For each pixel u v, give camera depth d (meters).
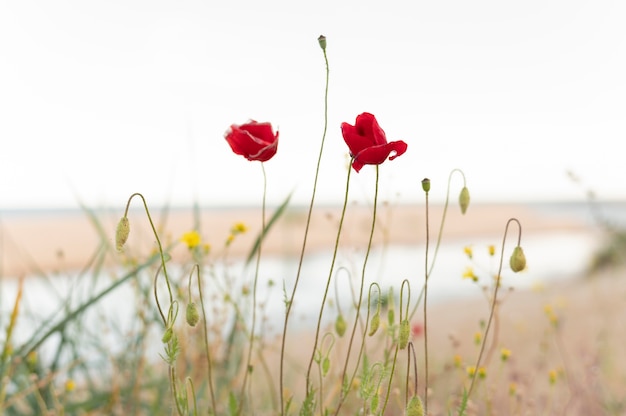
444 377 2.89
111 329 2.96
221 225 23.47
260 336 2.55
